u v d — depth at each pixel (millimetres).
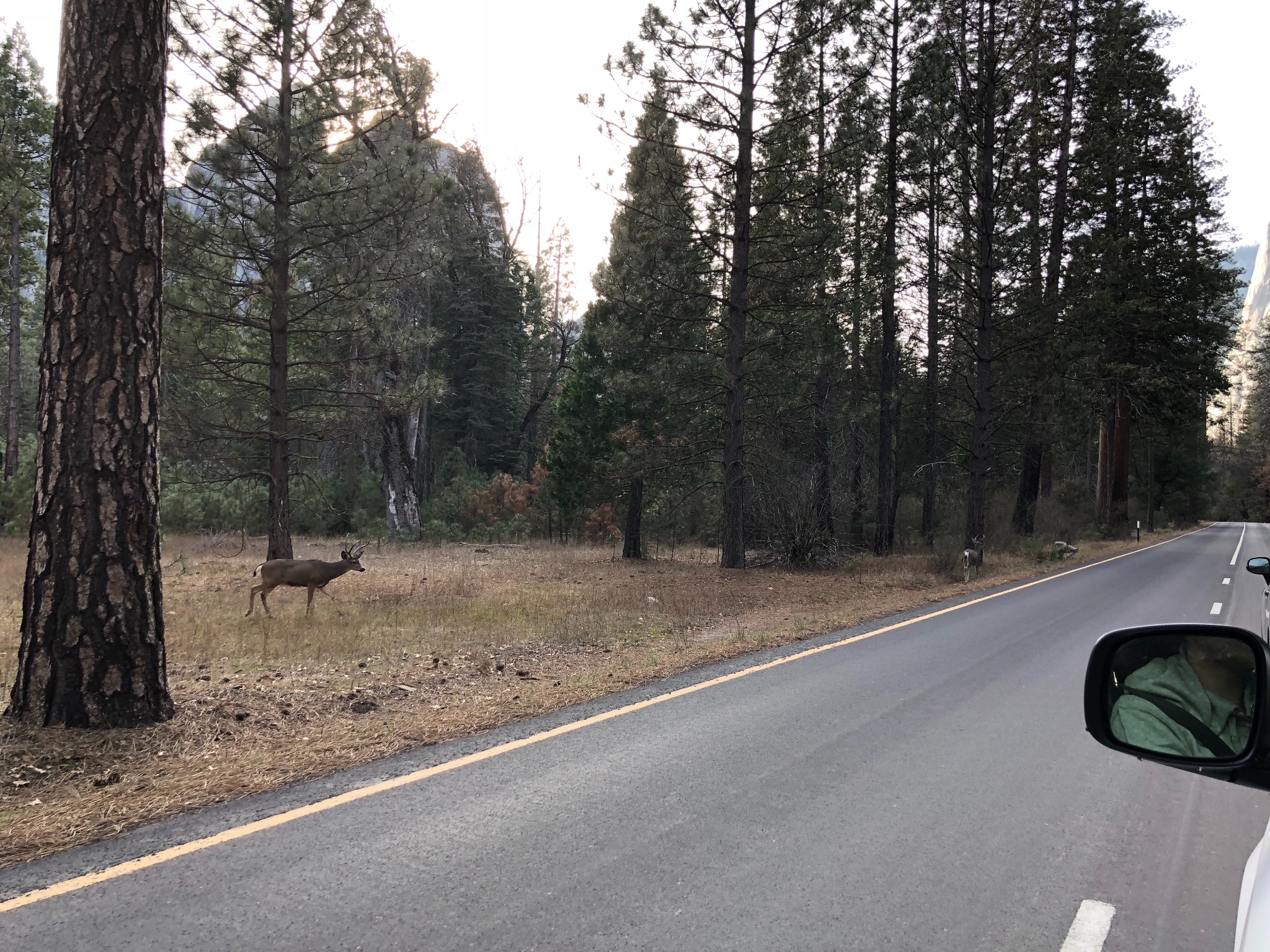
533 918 3143
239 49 14703
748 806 4387
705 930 3051
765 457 21625
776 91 17734
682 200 18531
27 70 29844
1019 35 23188
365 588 14891
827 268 19094
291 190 15398
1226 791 4703
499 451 50875
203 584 15141
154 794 4609
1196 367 32188
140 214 5875
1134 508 45844
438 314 46375
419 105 16766
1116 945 2967
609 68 17141
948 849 3842
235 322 15406
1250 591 15195
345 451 36812
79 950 2898
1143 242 31875
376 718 6363
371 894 3350
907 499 34094
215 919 3139
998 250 24656
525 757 5250
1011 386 29734
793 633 10266
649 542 29531
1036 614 12156
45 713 5562
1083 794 4633
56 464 5652
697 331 21641
